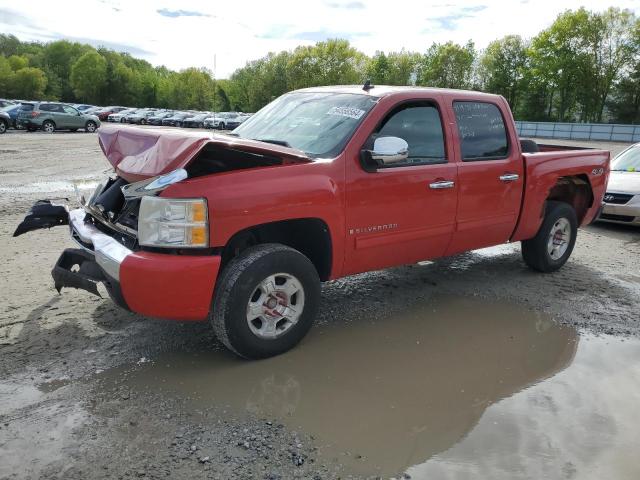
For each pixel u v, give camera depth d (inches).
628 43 2485.2
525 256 236.7
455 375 144.6
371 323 178.1
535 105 2797.7
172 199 128.5
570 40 2573.8
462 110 192.2
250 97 3157.0
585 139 1968.5
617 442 116.8
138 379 135.8
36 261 224.5
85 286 146.9
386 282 221.1
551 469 107.4
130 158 144.9
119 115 2010.3
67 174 510.3
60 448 108.4
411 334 170.4
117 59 4808.1
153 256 130.3
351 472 104.6
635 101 2469.2
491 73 2942.9
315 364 147.5
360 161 159.9
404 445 113.5
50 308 176.2
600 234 328.2
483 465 108.1
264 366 145.2
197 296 132.3
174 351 151.6
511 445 114.9
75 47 4603.8
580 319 187.0
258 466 105.1
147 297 130.3
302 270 148.5
